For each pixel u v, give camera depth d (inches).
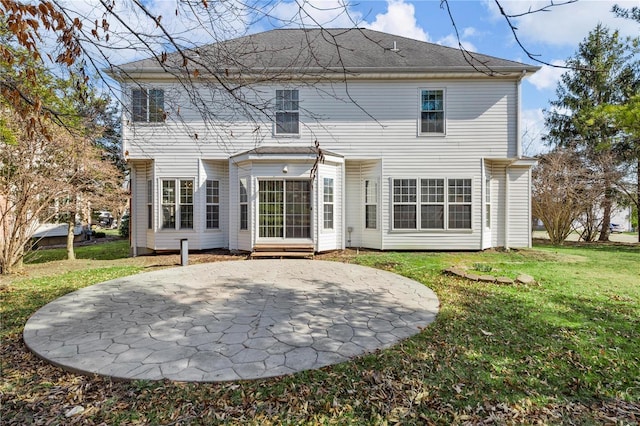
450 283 260.5
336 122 442.0
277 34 503.8
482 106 437.4
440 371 120.3
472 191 438.6
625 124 452.1
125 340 147.9
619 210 672.4
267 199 412.5
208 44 128.6
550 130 756.6
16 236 318.3
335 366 123.2
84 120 160.1
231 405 100.6
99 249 550.9
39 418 95.6
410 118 440.8
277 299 215.6
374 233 452.1
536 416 96.0
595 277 280.5
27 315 188.5
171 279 276.8
